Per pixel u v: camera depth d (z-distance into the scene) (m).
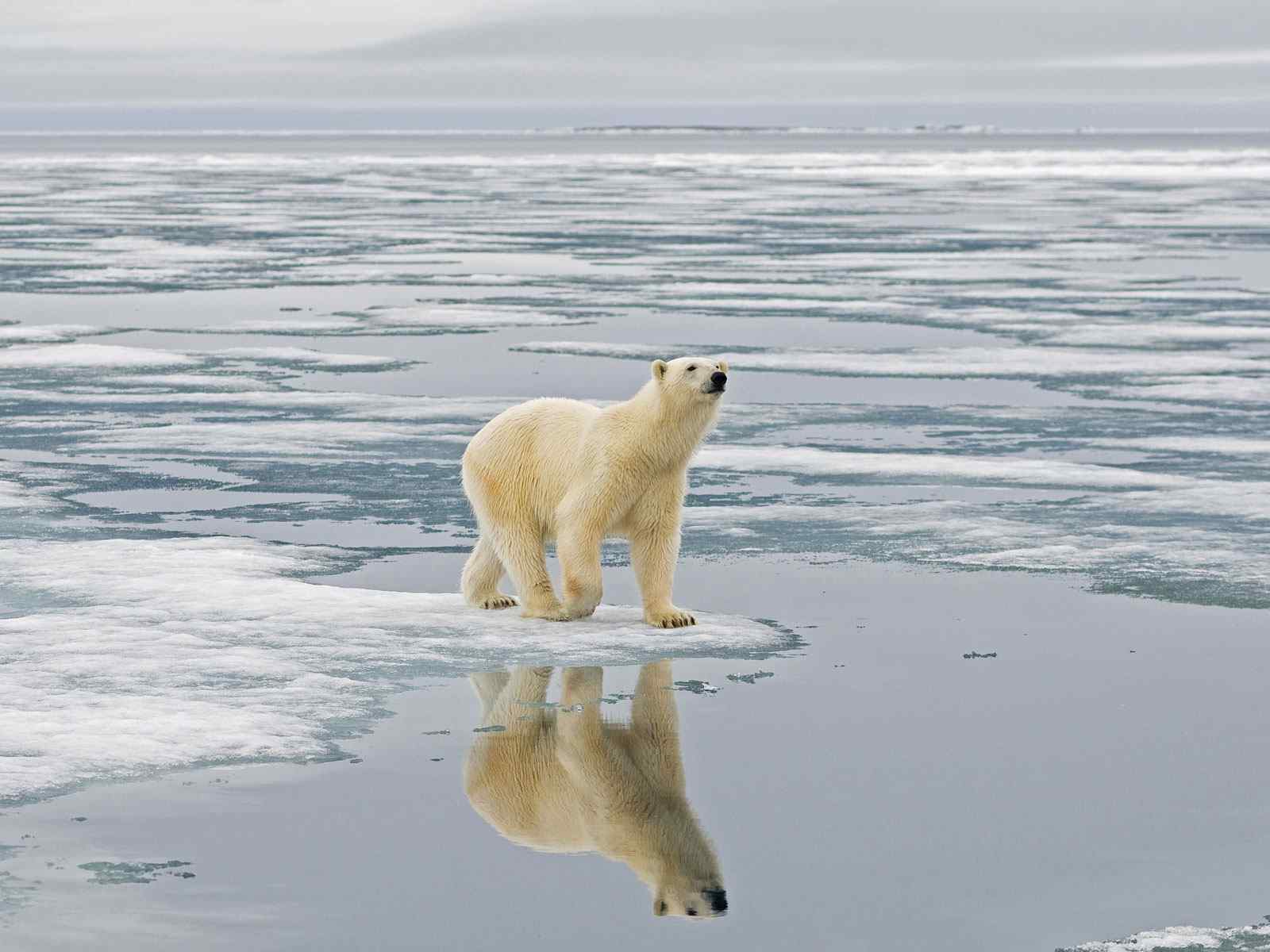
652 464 16.47
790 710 14.05
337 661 15.50
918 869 10.54
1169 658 15.81
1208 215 97.25
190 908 9.80
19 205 105.56
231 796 11.77
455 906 9.88
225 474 26.41
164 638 16.17
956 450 29.23
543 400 17.61
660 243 78.56
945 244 77.88
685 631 16.75
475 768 12.46
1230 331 46.66
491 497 17.27
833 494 25.03
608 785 12.11
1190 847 10.94
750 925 9.69
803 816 11.48
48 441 29.33
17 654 15.52
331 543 21.62
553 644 16.20
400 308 52.25
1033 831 11.21
